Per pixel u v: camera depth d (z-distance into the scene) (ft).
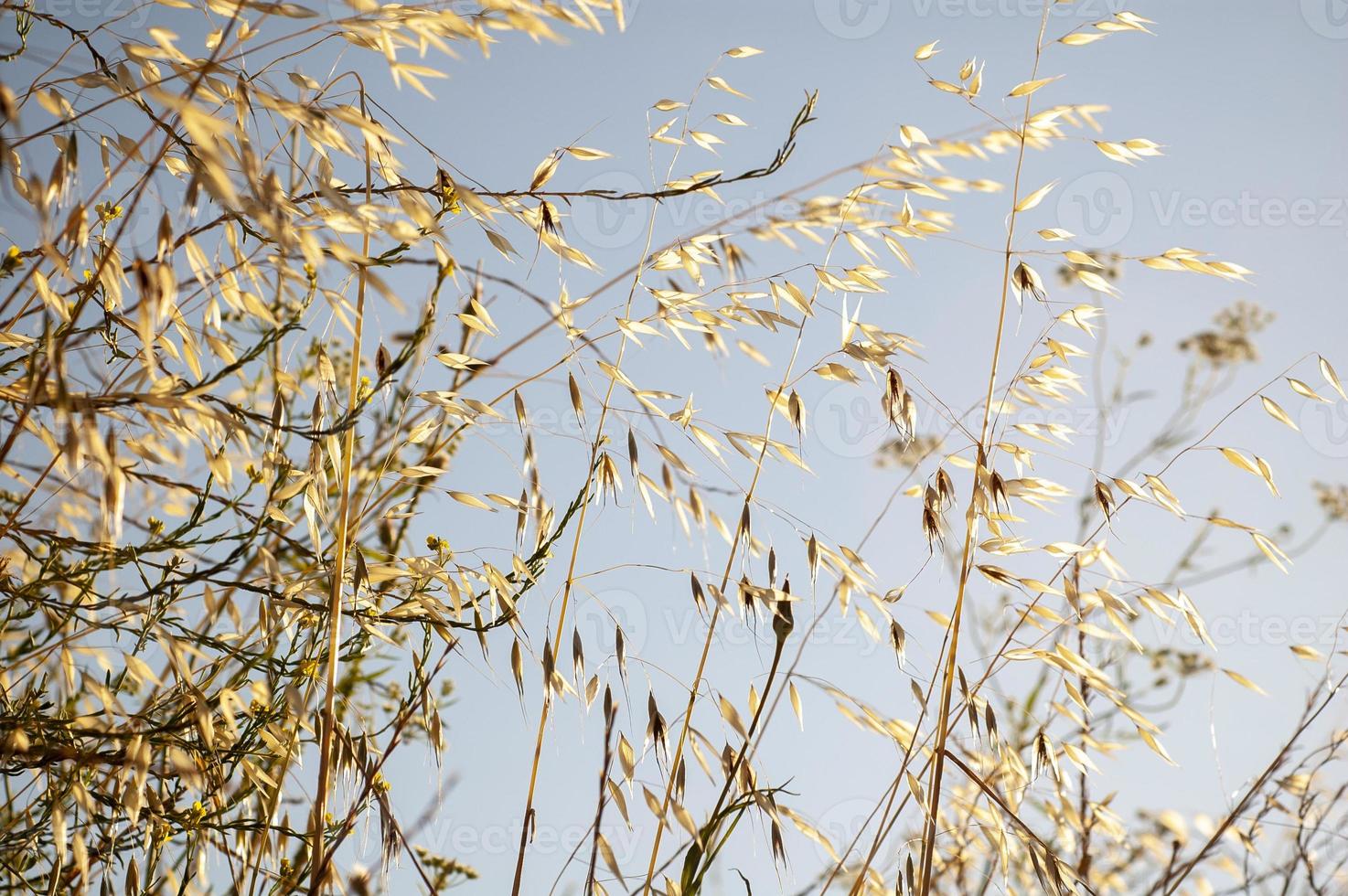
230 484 3.12
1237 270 3.36
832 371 3.36
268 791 3.18
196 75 3.01
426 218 2.97
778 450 3.32
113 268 3.00
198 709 3.02
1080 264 3.36
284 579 3.14
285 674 3.16
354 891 2.99
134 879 3.08
